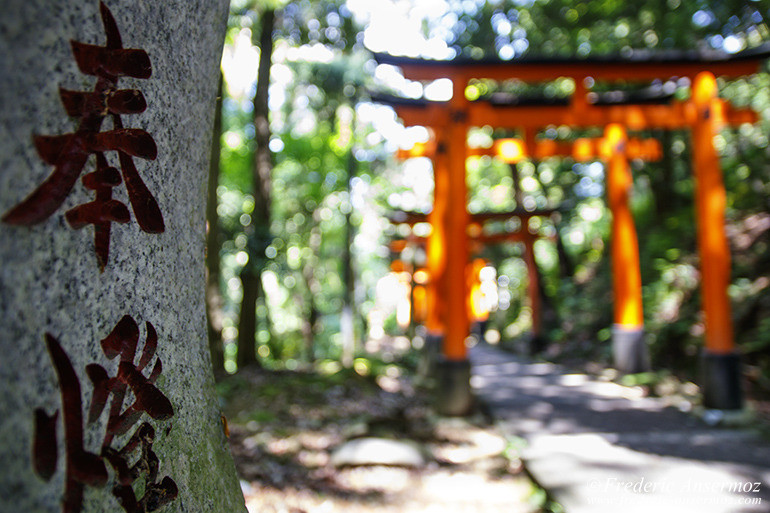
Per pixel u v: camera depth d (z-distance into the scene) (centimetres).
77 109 94
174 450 124
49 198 89
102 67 98
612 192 895
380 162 1850
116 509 102
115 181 100
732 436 537
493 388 849
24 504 83
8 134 85
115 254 106
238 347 1012
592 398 754
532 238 1470
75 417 93
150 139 104
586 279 1498
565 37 1270
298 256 1780
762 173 1000
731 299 889
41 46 90
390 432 566
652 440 526
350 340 1400
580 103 728
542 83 1356
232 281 1736
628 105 767
